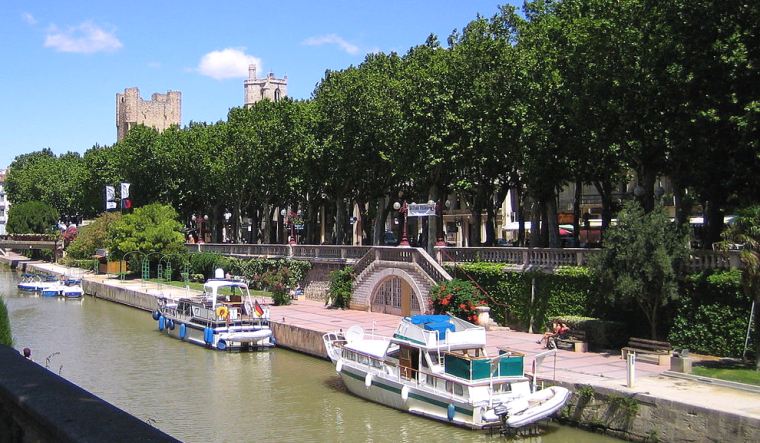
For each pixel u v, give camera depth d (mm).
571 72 34406
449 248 42531
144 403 29672
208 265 72562
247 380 33781
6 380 7090
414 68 50250
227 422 26672
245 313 44812
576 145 37688
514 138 40844
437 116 44656
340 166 54781
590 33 32531
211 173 75875
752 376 24031
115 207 96125
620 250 28953
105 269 92125
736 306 27625
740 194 30109
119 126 175250
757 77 27594
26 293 81062
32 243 122188
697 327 28875
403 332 28000
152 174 89062
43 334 49438
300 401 29641
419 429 25203
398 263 44094
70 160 158125
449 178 49500
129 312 62594
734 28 27859
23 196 151750
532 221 42531
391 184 56250
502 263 39094
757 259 24484
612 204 51500
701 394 21953
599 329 31328
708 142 28953
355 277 49438
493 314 38750
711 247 32031
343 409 28266
